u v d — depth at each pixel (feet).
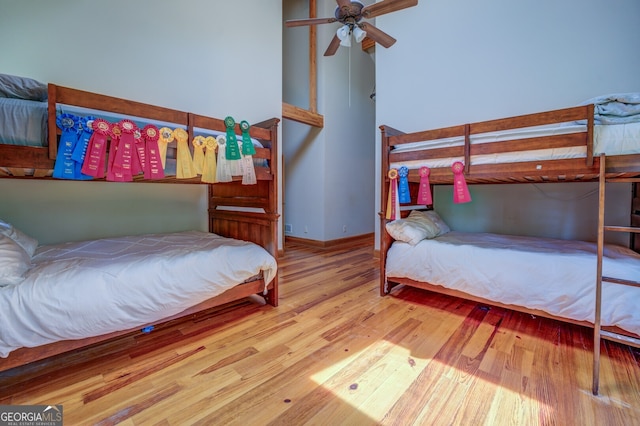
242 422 4.05
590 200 9.28
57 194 8.38
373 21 14.14
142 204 9.93
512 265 6.89
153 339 6.33
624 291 5.55
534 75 9.43
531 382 4.88
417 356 5.67
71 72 8.30
